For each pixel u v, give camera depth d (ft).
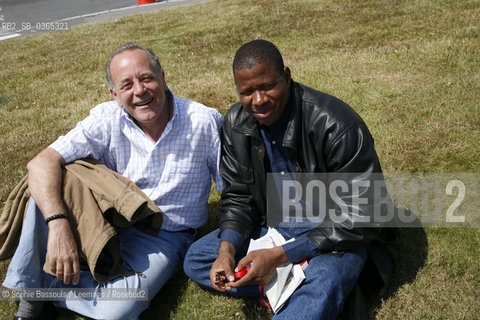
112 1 52.19
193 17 35.88
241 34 28.60
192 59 24.75
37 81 24.03
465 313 8.10
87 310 8.29
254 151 8.37
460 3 28.73
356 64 20.12
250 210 8.82
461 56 19.26
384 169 12.62
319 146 7.73
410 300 8.49
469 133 13.62
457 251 9.50
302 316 7.13
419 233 10.12
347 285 7.59
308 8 33.12
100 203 8.18
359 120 7.72
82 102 19.97
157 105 8.48
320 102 7.74
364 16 29.01
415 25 25.45
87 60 26.99
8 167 14.97
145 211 8.45
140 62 8.27
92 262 7.95
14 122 18.61
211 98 18.63
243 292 8.75
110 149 9.13
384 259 8.37
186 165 9.05
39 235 8.24
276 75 7.18
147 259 8.83
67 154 8.56
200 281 9.01
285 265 7.79
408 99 16.03
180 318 8.82
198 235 11.00
